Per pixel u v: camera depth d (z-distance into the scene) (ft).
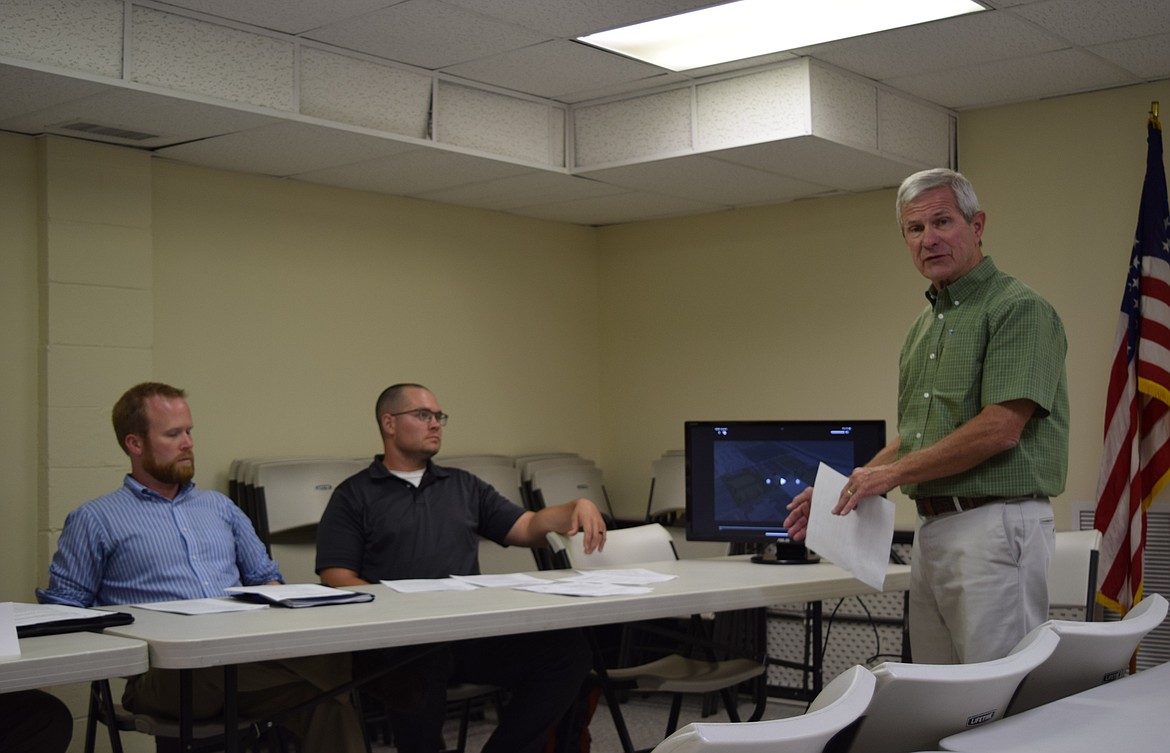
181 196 16.16
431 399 12.62
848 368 18.81
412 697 10.44
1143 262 15.47
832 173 17.10
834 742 5.03
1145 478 15.46
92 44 12.26
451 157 15.93
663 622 17.48
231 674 7.70
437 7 12.96
